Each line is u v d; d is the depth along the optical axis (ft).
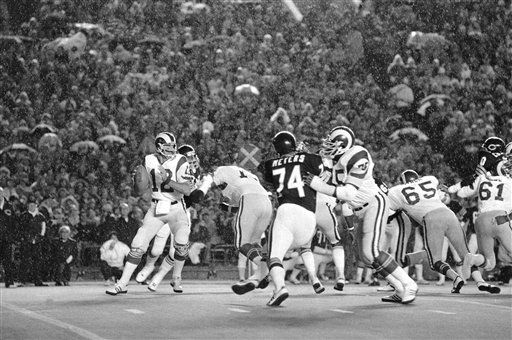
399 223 67.82
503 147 67.97
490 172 67.72
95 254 99.04
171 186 62.23
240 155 84.38
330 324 40.57
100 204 110.63
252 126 133.80
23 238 83.30
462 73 152.66
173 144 62.59
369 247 54.19
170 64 148.87
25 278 83.25
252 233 58.29
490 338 36.11
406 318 43.93
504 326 40.88
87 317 43.98
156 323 40.91
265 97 141.49
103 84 140.87
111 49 156.25
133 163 123.54
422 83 150.30
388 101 147.02
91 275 98.27
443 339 35.45
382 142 137.39
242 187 59.41
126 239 94.43
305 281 94.17
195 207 108.27
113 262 87.45
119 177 121.08
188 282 92.27
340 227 91.04
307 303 53.88
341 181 51.88
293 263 86.43
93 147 124.77
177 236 64.85
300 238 49.88
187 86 146.41
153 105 136.15
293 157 50.44
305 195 49.75
